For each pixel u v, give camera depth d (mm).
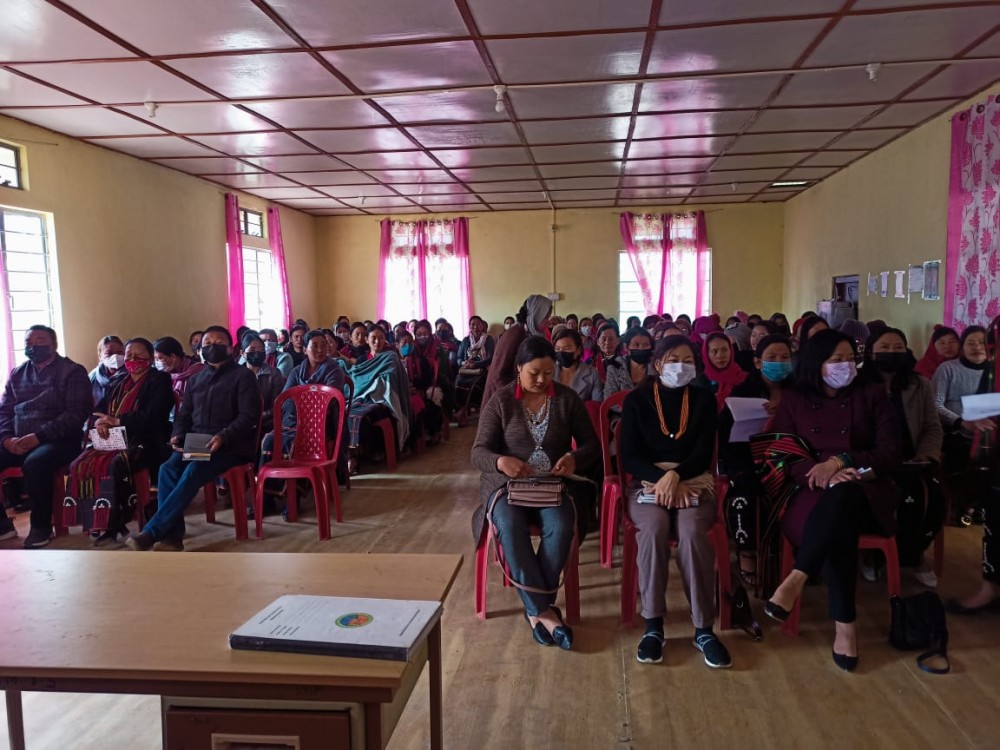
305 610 1295
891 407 2533
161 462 4086
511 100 4738
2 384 4824
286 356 5977
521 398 2736
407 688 1327
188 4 3182
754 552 2873
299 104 4754
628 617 2625
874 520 2422
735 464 2934
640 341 3832
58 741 1991
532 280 10133
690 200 9383
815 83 4500
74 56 3799
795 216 9156
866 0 3273
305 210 9789
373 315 10461
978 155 4680
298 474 3713
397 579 1488
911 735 1925
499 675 2291
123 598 1407
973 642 2443
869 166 6719
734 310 9867
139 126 5219
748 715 2037
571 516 2531
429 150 6219
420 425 5938
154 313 6531
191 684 1141
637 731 1974
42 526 3770
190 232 7164
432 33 3568
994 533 2580
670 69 4184
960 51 3984
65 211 5426
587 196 8922
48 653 1183
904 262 5980
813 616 2680
